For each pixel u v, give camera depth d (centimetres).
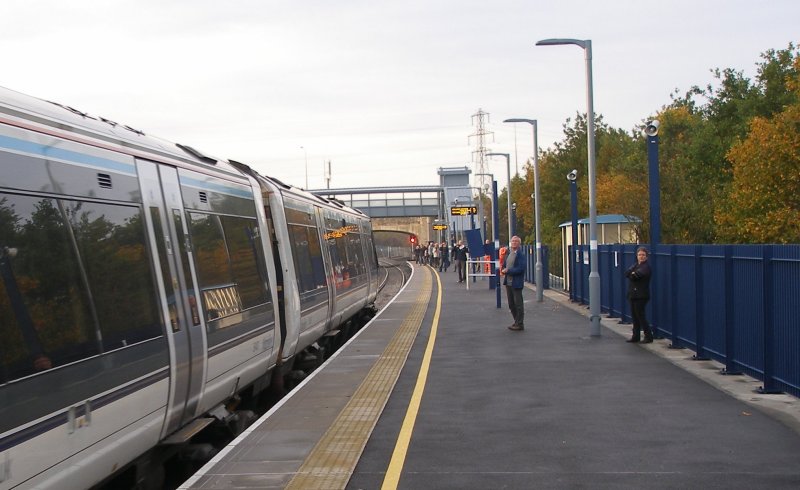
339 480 625
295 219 1372
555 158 4716
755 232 3138
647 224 2852
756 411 855
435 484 614
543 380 1080
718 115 4356
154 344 654
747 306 1033
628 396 955
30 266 491
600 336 1570
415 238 9325
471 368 1201
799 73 3431
